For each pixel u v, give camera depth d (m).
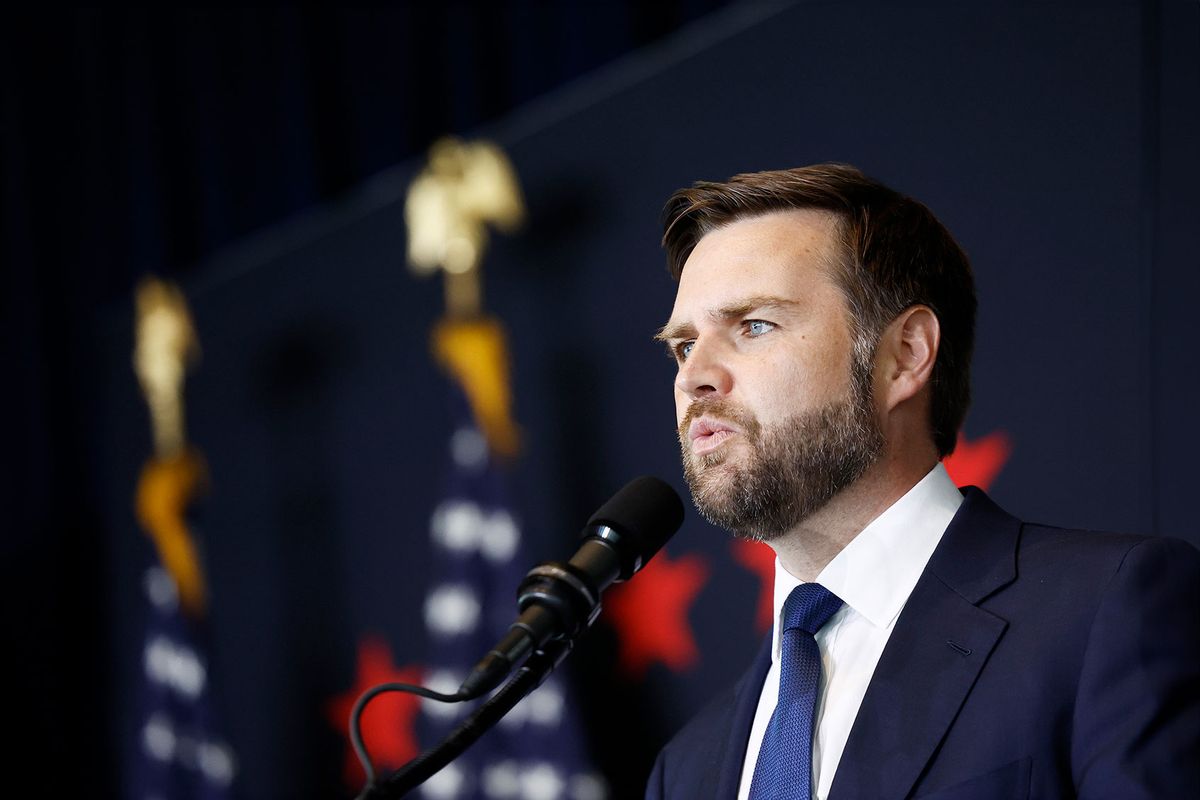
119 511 8.09
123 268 8.24
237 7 7.71
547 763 5.62
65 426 8.41
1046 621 2.20
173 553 7.44
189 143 7.93
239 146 7.63
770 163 5.16
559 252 5.93
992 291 4.34
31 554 8.36
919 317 2.57
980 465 4.26
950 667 2.23
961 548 2.39
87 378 8.36
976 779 2.09
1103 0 4.20
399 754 6.27
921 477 2.54
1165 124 3.87
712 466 2.46
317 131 7.24
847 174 2.66
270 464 7.09
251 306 7.30
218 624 7.23
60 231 8.52
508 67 6.63
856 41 4.92
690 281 2.61
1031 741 2.09
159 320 7.61
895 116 4.75
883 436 2.50
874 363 2.51
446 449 6.32
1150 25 3.94
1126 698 2.04
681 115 5.54
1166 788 1.93
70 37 8.53
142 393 7.96
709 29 5.50
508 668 2.24
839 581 2.44
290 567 6.92
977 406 4.30
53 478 8.38
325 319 6.93
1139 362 3.95
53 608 8.29
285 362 7.09
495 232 6.16
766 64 5.24
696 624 5.31
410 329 6.52
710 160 5.40
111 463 8.17
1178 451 3.72
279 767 6.83
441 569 6.12
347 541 6.68
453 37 6.73
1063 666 2.13
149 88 7.99
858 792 2.16
